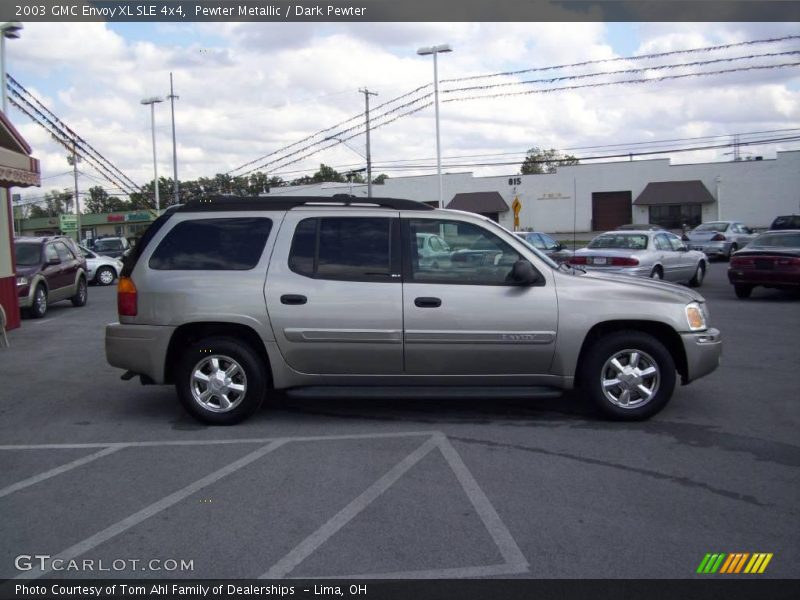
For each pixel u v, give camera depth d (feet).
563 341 22.07
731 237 107.76
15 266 47.91
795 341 36.70
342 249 22.39
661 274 56.95
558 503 16.40
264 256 22.35
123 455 20.17
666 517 15.64
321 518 15.72
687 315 22.43
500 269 22.31
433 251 22.34
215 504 16.55
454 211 22.86
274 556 14.05
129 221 230.27
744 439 21.01
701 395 26.05
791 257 52.13
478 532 14.96
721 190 169.07
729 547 14.28
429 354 22.03
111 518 15.90
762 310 48.60
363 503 16.49
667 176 172.14
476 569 13.46
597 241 58.44
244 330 22.56
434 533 14.93
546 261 22.52
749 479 17.85
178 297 22.12
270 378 23.02
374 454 19.92
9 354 37.42
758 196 167.32
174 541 14.74
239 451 20.34
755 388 27.02
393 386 22.52
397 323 21.80
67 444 21.36
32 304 51.75
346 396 22.26
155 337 22.27
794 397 25.71
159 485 17.81
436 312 21.81
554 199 178.09
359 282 22.03
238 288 22.09
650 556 13.92
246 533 15.05
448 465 18.95
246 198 23.09
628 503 16.39
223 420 22.70
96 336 43.55
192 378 22.58
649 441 20.89
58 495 17.29
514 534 14.85
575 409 24.47
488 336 21.89
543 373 22.36
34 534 15.19
